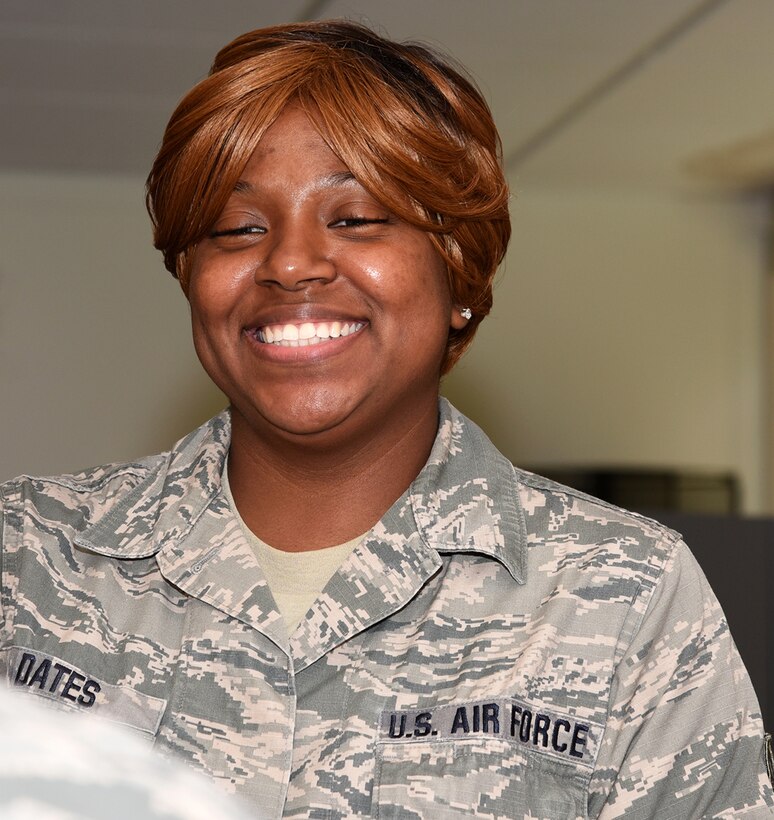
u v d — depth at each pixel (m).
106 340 6.72
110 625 1.15
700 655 1.15
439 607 1.14
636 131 5.77
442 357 1.23
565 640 1.12
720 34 4.37
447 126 1.14
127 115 5.57
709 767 1.12
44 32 4.49
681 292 7.16
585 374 7.09
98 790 0.31
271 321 1.10
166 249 1.19
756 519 2.31
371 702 1.09
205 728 1.08
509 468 1.25
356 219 1.10
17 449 6.62
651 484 6.87
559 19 4.27
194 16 4.31
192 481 1.21
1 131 5.88
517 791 1.07
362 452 1.16
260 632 1.11
